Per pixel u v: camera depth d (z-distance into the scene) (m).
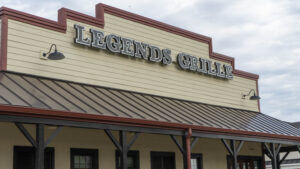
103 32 15.60
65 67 14.37
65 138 13.41
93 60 15.24
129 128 12.21
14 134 12.19
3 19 13.13
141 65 16.83
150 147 15.93
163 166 16.48
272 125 19.52
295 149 21.70
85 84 14.74
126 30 16.62
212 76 20.11
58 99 11.81
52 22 14.33
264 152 21.69
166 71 17.83
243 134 16.05
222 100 20.34
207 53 20.12
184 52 18.88
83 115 10.97
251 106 22.14
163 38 18.06
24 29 13.59
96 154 14.18
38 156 10.01
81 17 15.21
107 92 14.84
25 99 10.67
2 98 10.11
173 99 17.72
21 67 13.22
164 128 13.20
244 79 22.16
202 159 17.88
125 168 11.86
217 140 18.94
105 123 11.62
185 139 13.84
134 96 15.70
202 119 15.68
